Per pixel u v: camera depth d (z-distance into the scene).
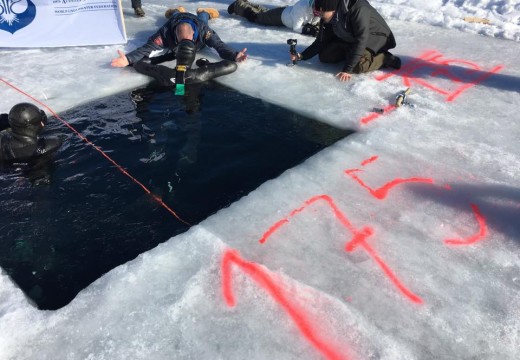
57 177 3.21
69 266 2.51
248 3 6.71
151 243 2.67
